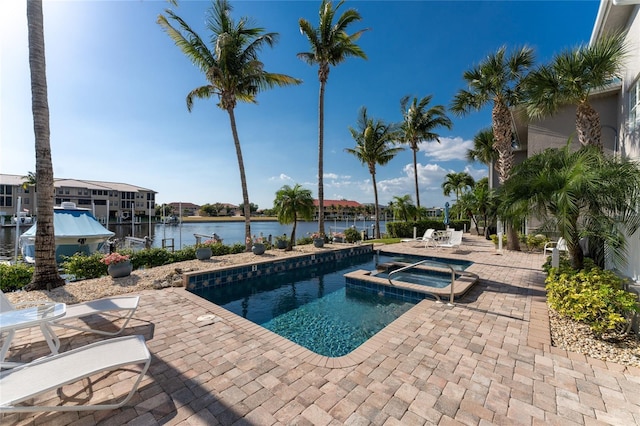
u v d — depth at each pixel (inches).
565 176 169.6
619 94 331.9
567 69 280.1
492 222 655.1
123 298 156.3
